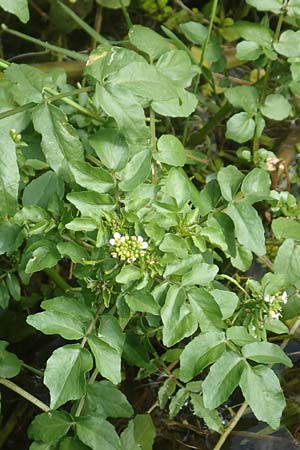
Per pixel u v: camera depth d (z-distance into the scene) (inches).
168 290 21.6
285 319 26.8
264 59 28.5
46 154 22.7
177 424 27.4
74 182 23.0
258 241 22.8
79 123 26.1
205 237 22.4
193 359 21.6
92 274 22.0
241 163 32.6
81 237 23.5
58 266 30.0
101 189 22.2
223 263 29.4
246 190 23.0
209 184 23.7
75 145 22.7
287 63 28.8
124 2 34.7
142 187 22.4
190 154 30.1
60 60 35.9
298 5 26.7
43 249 22.4
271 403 21.4
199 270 21.7
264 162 30.7
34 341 28.9
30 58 36.1
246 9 36.5
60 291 28.3
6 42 36.2
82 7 35.8
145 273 21.4
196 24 29.5
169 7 36.2
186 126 31.6
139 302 21.5
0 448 26.9
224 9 37.1
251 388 21.4
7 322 28.5
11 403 27.6
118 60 23.0
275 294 23.7
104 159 22.5
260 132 28.7
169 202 22.7
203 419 26.8
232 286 29.1
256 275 29.6
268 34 27.6
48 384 20.6
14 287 25.8
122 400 23.1
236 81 34.7
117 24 37.2
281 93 29.5
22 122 23.6
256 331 23.7
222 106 31.6
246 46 27.4
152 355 27.8
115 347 21.7
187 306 21.6
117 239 21.2
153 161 24.3
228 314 22.5
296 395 28.0
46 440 21.7
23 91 23.3
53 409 21.0
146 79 22.4
